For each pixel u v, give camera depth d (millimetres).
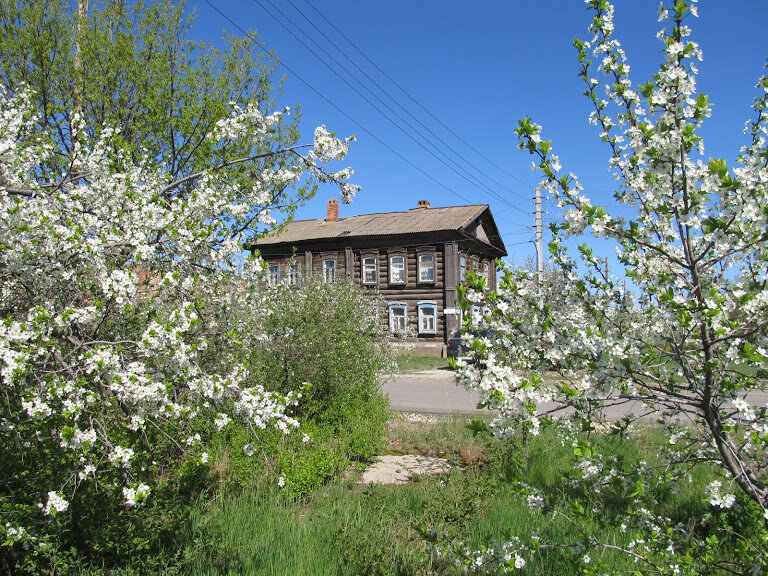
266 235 6574
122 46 7922
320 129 5262
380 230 26234
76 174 4953
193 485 5324
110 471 3777
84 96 7773
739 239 2557
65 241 3467
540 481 5582
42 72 7770
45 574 3449
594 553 3676
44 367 3268
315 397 8320
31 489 3668
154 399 3404
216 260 4371
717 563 2961
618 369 2680
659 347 2883
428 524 4656
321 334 8430
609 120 3098
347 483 6102
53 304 3641
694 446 3432
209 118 8078
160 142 8227
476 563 3172
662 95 2496
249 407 4012
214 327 4570
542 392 2898
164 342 3393
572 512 3523
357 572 3891
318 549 4238
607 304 2850
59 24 7949
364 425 7473
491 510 4906
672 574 2891
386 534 4570
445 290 24656
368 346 9578
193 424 5531
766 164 2688
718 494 3139
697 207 2652
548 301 3180
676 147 2471
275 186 6273
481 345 2734
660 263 2885
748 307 2480
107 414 3779
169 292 4074
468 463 6770
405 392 13625
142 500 3686
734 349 2754
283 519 4836
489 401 2758
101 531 3766
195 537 4219
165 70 8188
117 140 6430
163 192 5164
